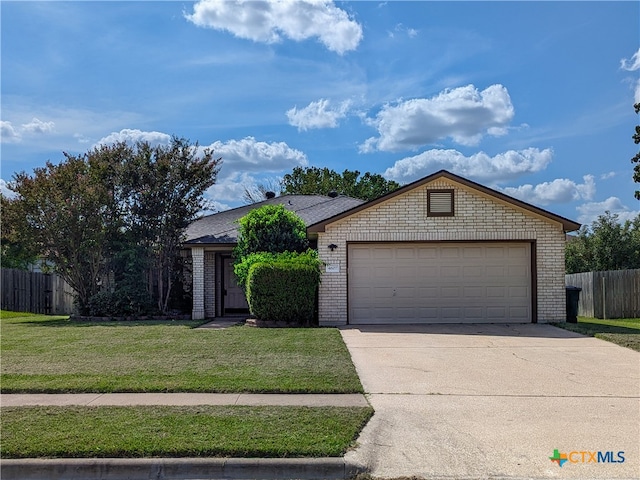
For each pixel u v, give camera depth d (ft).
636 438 19.06
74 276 60.39
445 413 21.88
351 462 16.90
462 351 35.27
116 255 59.16
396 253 50.49
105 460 17.08
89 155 60.18
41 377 27.48
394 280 50.39
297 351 34.45
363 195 146.92
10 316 65.67
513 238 49.42
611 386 26.13
